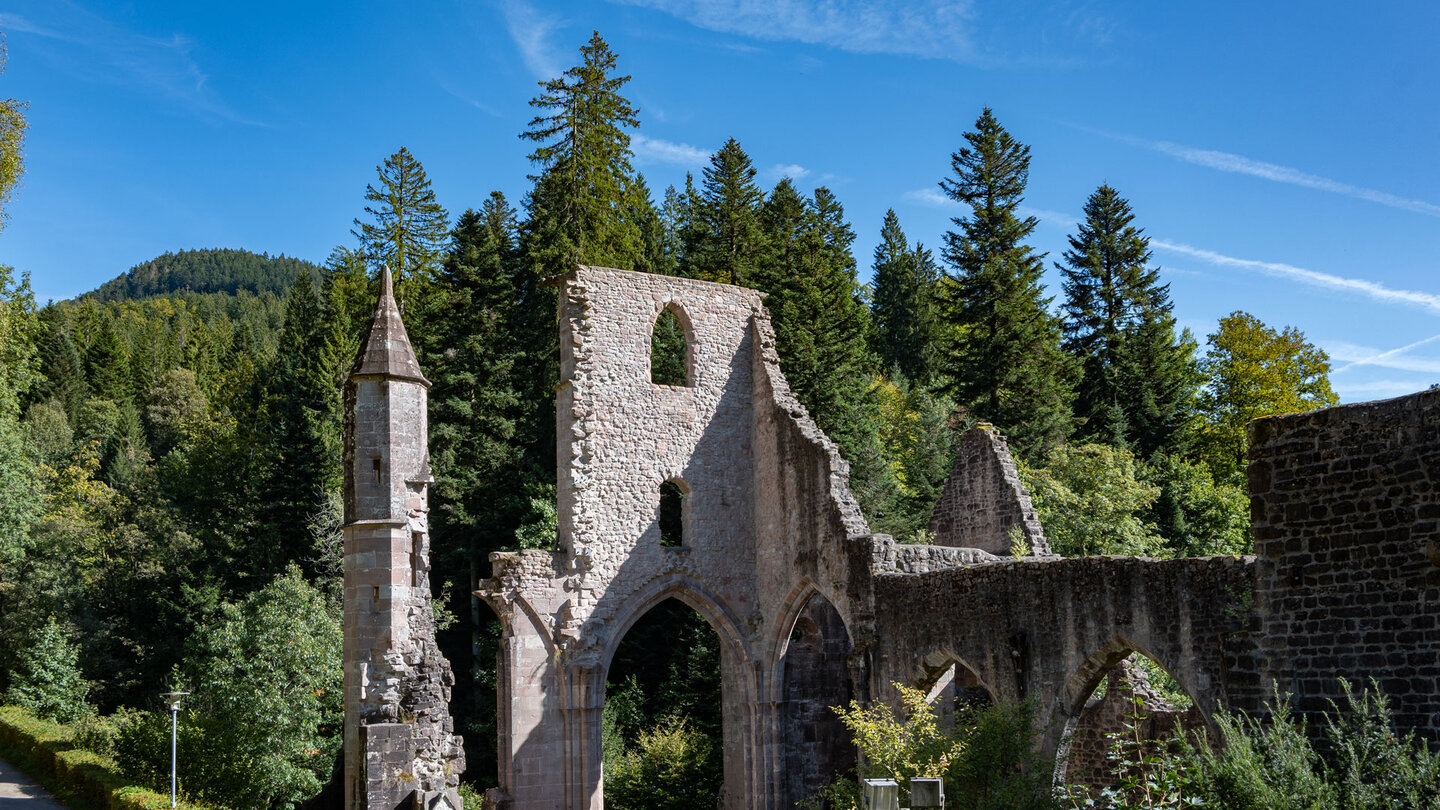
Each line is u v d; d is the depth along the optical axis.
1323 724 15.48
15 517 49.47
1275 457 16.41
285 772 29.00
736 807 30.59
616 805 33.03
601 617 29.02
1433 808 12.36
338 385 53.47
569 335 30.08
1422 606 14.62
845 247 62.09
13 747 34.62
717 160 49.88
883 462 44.56
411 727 20.62
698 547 30.64
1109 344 53.44
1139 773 24.19
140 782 27.09
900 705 24.84
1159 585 19.08
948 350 51.72
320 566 44.38
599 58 46.34
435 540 43.41
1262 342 53.97
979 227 48.28
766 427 31.33
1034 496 39.53
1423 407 14.81
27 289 45.12
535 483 42.44
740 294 32.56
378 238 51.25
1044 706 21.05
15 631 47.31
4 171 30.56
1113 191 55.31
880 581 25.88
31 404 79.38
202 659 37.47
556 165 45.59
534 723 28.08
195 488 58.53
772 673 30.33
